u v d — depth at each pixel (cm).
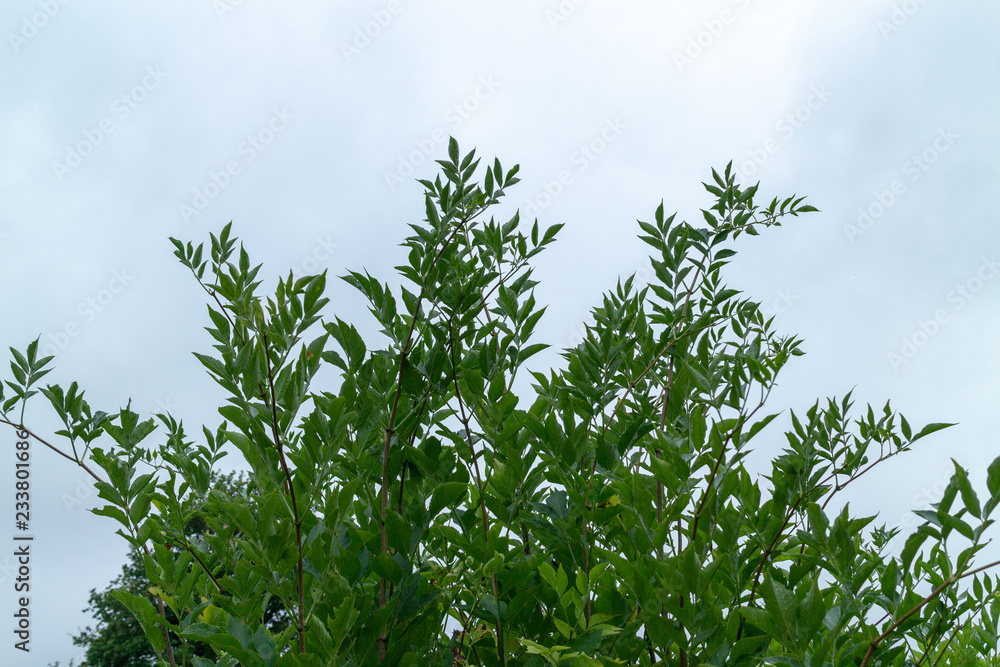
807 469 189
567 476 191
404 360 180
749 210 276
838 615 183
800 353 263
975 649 259
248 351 149
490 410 183
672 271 268
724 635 170
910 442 209
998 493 132
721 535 178
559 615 181
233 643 151
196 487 236
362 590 191
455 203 202
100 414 256
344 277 189
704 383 187
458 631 209
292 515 163
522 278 226
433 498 169
